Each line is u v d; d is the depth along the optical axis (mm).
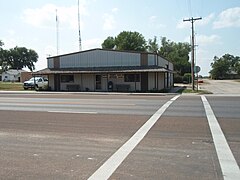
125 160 6336
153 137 8555
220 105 17219
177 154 6746
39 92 35156
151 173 5492
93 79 38281
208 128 9852
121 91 36094
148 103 18703
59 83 39812
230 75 130000
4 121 11836
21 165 6082
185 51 102250
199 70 35531
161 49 102062
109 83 37250
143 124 10789
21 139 8531
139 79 36156
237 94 28906
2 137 8836
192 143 7785
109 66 38344
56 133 9320
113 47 92750
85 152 7035
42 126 10602
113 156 6656
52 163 6195
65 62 40500
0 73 113062
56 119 12211
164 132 9258
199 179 5168
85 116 13000
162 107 16266
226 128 9828
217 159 6336
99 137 8672
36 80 44781
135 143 7855
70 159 6473
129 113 13859
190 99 22125
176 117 12445
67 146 7648
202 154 6730
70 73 37875
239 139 8203
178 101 20172
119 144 7781
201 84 61250
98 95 28703
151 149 7219
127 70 35531
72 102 19844
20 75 95250
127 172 5570
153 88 35719
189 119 11859
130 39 89688
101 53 38719
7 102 20406
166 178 5227
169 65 49188
